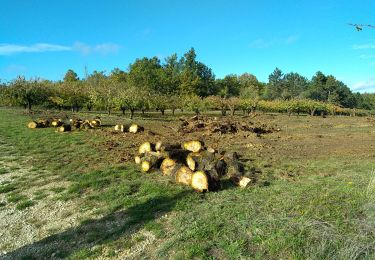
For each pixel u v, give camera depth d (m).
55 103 27.30
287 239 4.55
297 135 16.27
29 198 7.09
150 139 13.42
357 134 16.86
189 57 77.25
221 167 7.85
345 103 76.50
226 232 4.96
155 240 5.09
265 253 4.40
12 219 6.19
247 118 29.62
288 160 9.87
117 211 6.19
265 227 4.93
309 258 4.16
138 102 22.41
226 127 16.02
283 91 80.12
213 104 33.09
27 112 23.31
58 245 5.21
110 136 13.86
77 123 15.77
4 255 5.06
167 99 29.47
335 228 4.75
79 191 7.32
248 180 7.13
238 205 5.91
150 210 6.09
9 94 23.84
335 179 7.37
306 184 6.99
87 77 49.62
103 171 8.63
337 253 4.21
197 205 6.20
